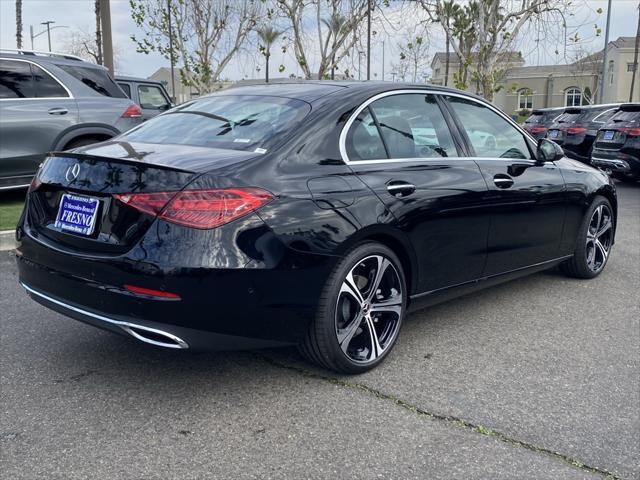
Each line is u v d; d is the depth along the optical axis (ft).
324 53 59.06
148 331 9.19
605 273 18.93
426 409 10.09
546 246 15.74
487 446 9.03
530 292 16.76
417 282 12.09
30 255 10.61
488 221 13.38
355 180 10.80
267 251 9.41
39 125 23.98
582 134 49.16
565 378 11.37
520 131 15.48
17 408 9.89
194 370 11.39
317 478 8.19
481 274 13.69
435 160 12.57
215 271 8.99
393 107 12.31
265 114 11.32
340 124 11.12
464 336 13.39
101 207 9.66
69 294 9.93
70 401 10.16
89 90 25.72
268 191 9.58
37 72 24.44
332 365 10.87
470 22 61.93
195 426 9.43
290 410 9.95
